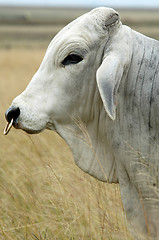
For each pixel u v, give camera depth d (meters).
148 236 7.65
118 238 8.80
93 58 7.61
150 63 7.57
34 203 10.46
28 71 35.91
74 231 9.59
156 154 7.46
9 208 11.30
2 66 44.16
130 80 7.52
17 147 13.88
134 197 7.76
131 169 7.61
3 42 94.31
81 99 7.75
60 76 7.66
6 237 9.69
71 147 7.97
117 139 7.68
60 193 10.21
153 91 7.43
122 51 7.42
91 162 7.98
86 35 7.57
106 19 7.57
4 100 19.72
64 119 7.82
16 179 12.20
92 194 9.96
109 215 9.34
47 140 14.21
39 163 12.50
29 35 116.94
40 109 7.67
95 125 7.92
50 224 9.77
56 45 7.68
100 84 7.02
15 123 7.68
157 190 7.49
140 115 7.48
